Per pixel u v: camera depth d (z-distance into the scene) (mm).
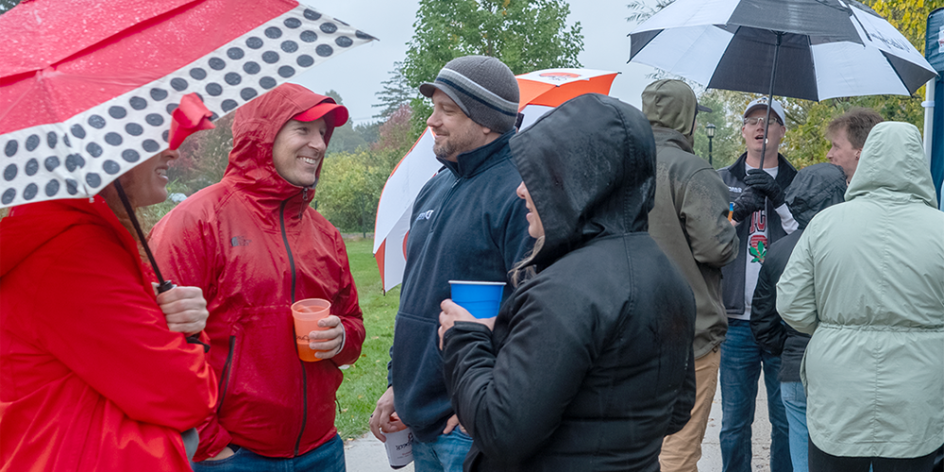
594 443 1425
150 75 1201
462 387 1503
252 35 1310
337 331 2227
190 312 1589
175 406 1485
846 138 3342
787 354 3029
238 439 2143
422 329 2359
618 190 1520
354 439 4602
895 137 2375
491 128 2352
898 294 2295
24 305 1391
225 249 2131
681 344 1537
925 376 2293
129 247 1511
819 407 2469
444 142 2395
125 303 1421
